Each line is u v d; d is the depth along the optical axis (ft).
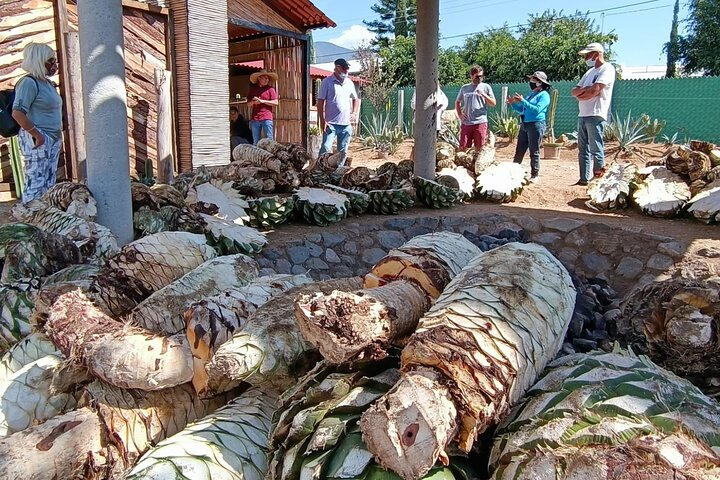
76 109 20.04
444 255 5.88
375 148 50.42
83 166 20.44
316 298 4.49
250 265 7.12
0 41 18.74
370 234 17.63
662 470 3.33
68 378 5.61
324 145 25.07
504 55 87.56
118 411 5.19
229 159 25.35
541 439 3.84
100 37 10.96
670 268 15.39
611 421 3.76
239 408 5.30
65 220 9.53
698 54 81.00
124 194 11.64
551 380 4.42
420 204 20.71
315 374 4.85
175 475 4.42
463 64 93.76
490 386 3.94
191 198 15.07
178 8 22.65
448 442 3.77
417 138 21.11
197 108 23.45
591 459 3.48
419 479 3.71
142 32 22.16
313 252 15.92
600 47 21.47
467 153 23.76
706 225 17.34
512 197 21.56
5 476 4.70
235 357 4.93
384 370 4.71
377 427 3.74
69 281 7.17
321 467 4.02
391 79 76.38
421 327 4.38
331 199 17.74
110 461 4.99
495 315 4.42
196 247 7.27
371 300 4.63
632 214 19.07
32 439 4.95
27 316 7.05
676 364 5.70
